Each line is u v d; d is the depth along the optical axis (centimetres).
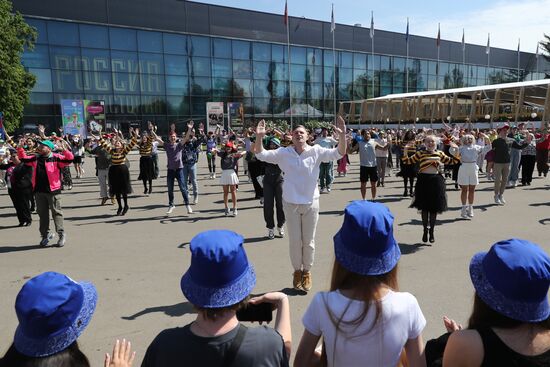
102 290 539
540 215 948
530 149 1406
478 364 155
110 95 3659
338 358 188
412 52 5172
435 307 470
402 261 634
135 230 883
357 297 185
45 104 3406
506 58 6106
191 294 164
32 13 3303
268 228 791
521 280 150
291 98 4444
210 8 4016
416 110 3416
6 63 2577
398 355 188
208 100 4081
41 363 150
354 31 4759
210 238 168
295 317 456
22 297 153
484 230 821
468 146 913
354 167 2181
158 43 3822
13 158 959
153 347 169
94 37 3556
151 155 1396
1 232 901
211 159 1819
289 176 517
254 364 161
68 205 1220
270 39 4322
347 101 4669
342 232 190
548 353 153
